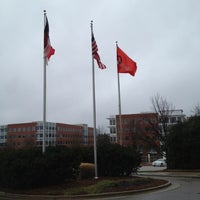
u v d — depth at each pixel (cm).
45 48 1739
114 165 2030
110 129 10394
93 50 1964
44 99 1695
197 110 4984
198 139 3169
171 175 2631
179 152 3309
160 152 4147
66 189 1534
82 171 1891
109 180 1708
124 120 9400
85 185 1616
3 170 1598
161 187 1659
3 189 1656
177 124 3450
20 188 1614
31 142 8581
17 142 11525
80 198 1373
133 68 2225
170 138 3378
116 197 1388
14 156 1620
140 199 1280
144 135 4350
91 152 2047
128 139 7612
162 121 4144
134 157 2102
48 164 1557
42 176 1580
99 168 2030
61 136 11906
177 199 1244
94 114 1875
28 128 11456
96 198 1374
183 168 3281
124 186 1582
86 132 13688
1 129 11975
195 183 1934
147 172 3136
